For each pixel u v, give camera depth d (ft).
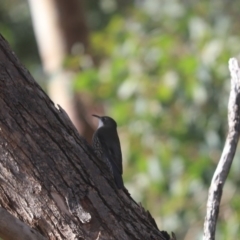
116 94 42.91
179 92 41.19
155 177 40.86
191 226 41.45
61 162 18.20
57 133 18.47
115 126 26.43
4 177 18.07
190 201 41.50
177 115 42.01
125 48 43.19
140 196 41.88
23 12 71.10
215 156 41.60
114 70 42.34
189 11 46.09
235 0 47.80
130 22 47.06
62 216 17.88
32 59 70.54
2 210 16.46
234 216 40.63
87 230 17.84
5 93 18.13
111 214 18.21
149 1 47.98
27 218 18.08
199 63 41.04
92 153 19.08
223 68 41.86
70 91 45.42
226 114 41.98
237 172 41.98
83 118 48.24
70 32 53.83
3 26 70.23
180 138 41.73
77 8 54.13
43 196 17.92
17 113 18.12
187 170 41.04
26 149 17.99
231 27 46.06
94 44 46.14
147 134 41.93
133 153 42.01
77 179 18.22
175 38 43.88
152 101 41.73
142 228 18.49
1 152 18.01
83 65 46.62
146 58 42.42
